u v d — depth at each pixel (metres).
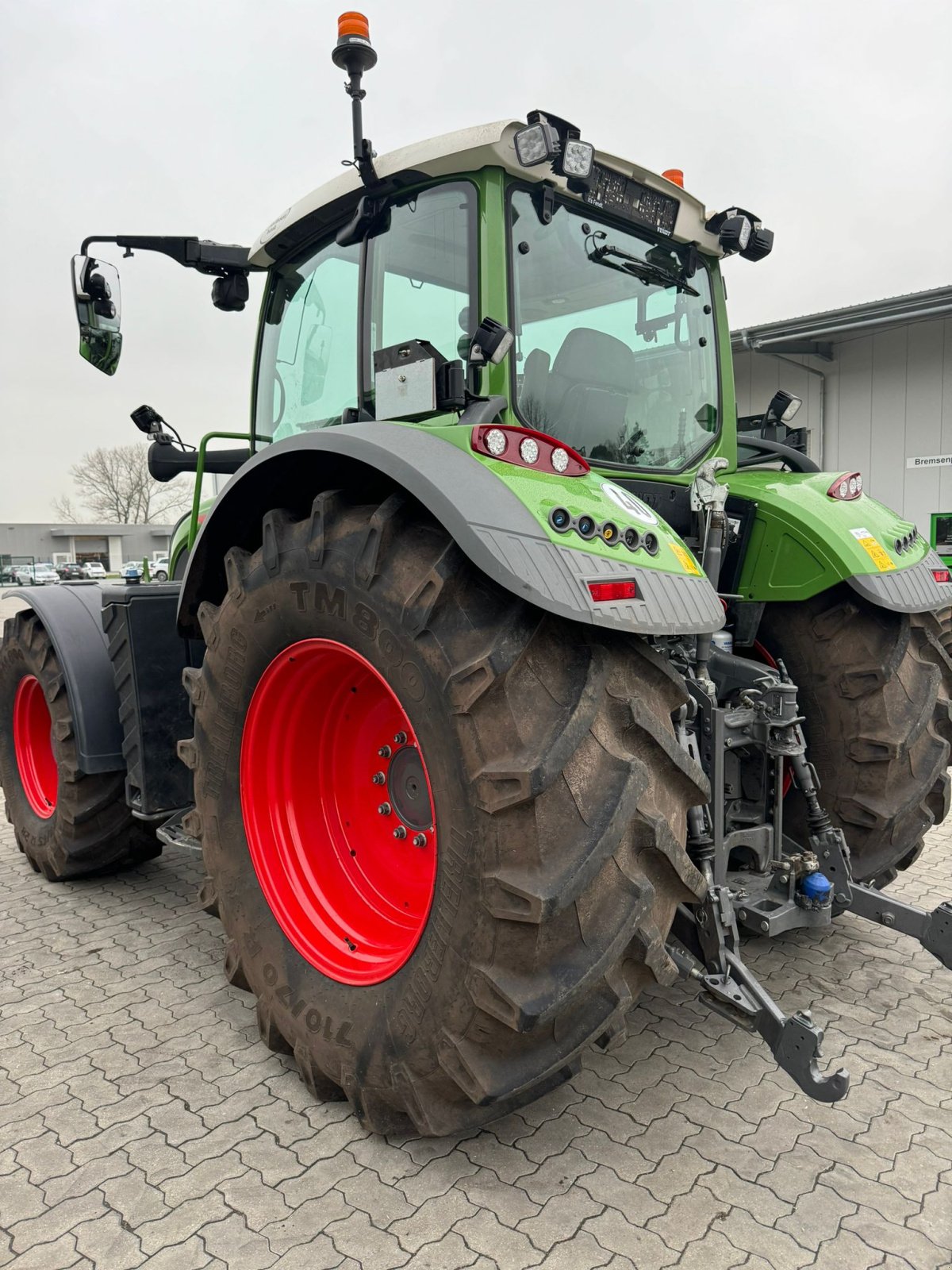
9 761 3.96
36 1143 1.98
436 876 1.74
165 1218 1.74
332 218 2.71
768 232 2.84
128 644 2.99
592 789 1.64
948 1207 1.73
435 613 1.70
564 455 1.88
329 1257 1.62
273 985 2.21
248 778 2.35
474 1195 1.78
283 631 2.11
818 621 2.72
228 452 3.76
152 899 3.56
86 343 2.89
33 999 2.68
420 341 2.00
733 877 2.36
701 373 2.95
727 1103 2.09
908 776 2.64
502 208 2.22
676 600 1.78
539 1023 1.59
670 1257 1.60
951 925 2.22
